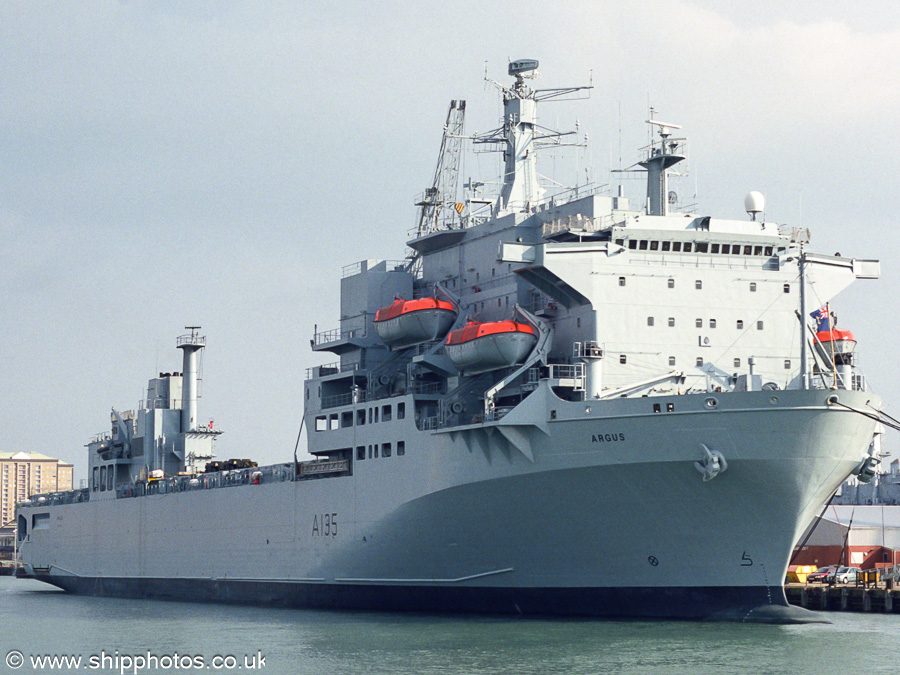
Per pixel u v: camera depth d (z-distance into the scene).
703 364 164.88
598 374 154.25
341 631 158.75
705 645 138.75
